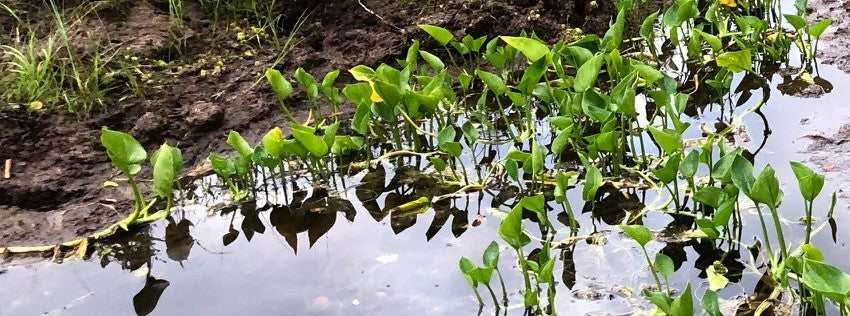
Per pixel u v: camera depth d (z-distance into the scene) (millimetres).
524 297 1977
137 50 3064
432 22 3400
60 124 2723
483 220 2385
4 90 2777
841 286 1620
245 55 3199
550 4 3551
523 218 2375
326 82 2793
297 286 2127
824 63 3238
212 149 2756
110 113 2797
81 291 2127
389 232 2357
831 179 2449
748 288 2020
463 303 2020
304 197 2541
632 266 2133
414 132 2723
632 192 2475
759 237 2215
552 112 2938
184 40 3182
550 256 2186
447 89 2801
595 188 2246
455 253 2236
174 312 2037
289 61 3203
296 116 2939
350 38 3361
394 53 3297
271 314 2016
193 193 2545
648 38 3285
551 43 3441
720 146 2305
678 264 2129
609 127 2447
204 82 3035
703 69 3258
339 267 2201
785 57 3271
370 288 2102
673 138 2217
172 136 2777
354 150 2770
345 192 2562
